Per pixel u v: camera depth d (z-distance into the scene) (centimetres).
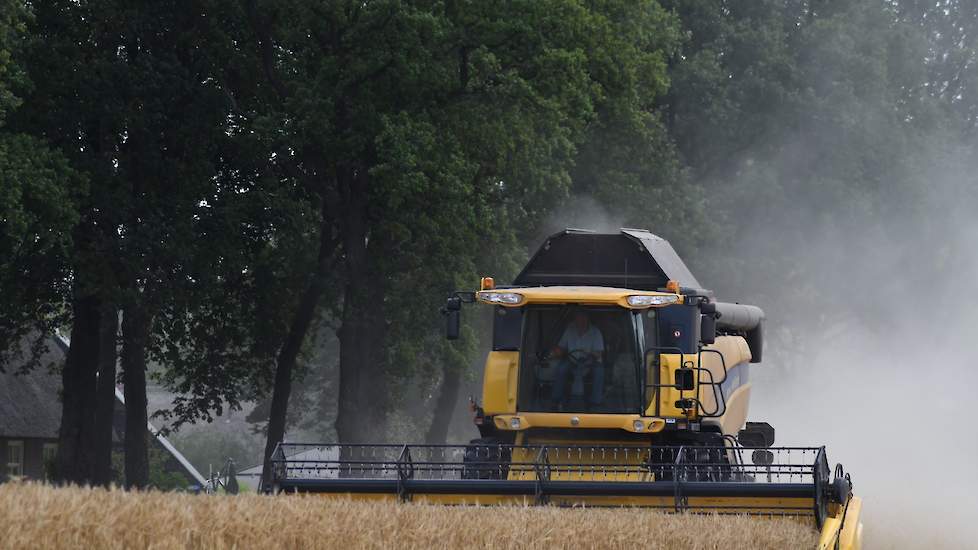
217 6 11912
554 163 12825
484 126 11925
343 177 12406
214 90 11881
